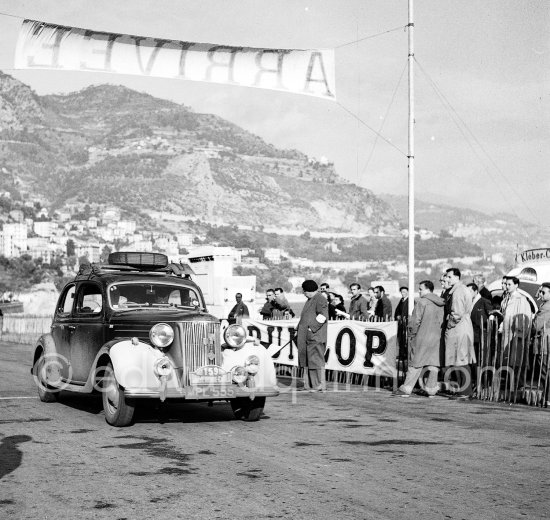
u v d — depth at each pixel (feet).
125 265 34.50
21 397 38.11
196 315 29.43
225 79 44.45
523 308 37.09
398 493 18.40
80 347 33.04
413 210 46.75
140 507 17.12
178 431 27.53
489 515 16.57
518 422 29.60
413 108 47.73
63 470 20.84
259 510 16.89
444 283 38.78
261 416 31.45
